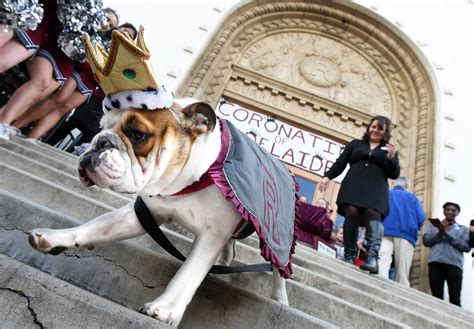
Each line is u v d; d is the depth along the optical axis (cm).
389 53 972
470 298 607
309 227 516
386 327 204
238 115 849
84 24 339
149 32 823
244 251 262
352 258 399
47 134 501
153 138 125
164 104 127
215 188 137
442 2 1023
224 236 138
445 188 743
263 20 975
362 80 951
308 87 917
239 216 141
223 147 143
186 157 132
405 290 361
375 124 419
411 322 244
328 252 507
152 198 143
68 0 329
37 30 324
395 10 1000
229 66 880
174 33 843
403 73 947
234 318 149
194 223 141
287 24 988
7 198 164
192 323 144
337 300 210
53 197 228
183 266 130
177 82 779
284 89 886
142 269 152
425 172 784
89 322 105
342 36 994
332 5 1005
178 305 119
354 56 982
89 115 507
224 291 152
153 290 149
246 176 141
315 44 982
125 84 123
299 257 305
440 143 799
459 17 1002
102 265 152
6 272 108
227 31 909
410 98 919
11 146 332
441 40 959
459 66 919
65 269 150
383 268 470
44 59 352
